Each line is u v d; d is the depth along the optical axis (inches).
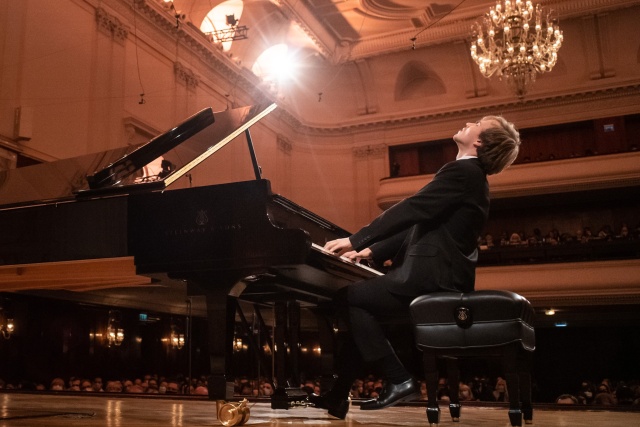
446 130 784.3
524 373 106.1
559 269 620.1
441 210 102.0
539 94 735.1
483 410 167.5
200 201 101.4
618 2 662.5
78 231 109.4
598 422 121.7
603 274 603.5
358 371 115.5
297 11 643.5
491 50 499.2
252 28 663.8
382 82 803.4
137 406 164.6
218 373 99.6
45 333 515.2
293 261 94.0
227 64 643.5
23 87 418.0
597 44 717.3
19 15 417.4
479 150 108.0
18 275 125.7
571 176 665.0
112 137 493.4
